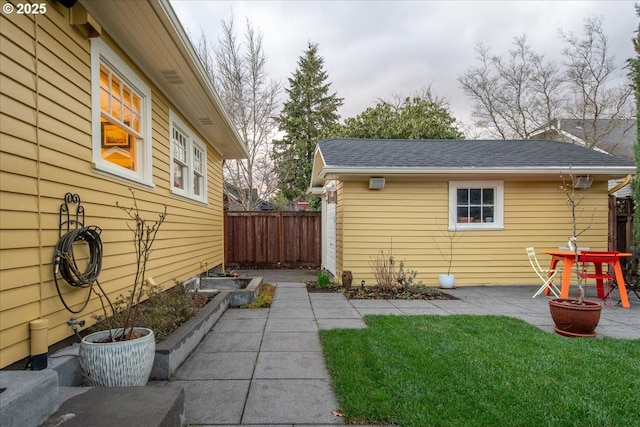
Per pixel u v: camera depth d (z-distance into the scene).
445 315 4.83
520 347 3.45
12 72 2.21
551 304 4.08
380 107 17.05
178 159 5.79
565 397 2.46
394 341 3.61
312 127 20.88
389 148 8.38
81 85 2.98
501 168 6.86
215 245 8.41
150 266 4.36
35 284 2.35
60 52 2.71
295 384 2.75
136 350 2.36
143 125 4.34
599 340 3.70
